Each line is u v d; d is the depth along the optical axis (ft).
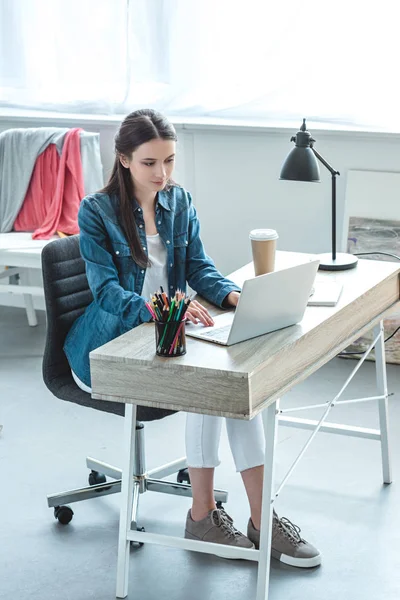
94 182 15.11
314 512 10.18
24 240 14.85
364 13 13.56
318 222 14.34
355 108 14.01
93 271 9.28
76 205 14.94
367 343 14.19
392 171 13.67
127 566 8.75
